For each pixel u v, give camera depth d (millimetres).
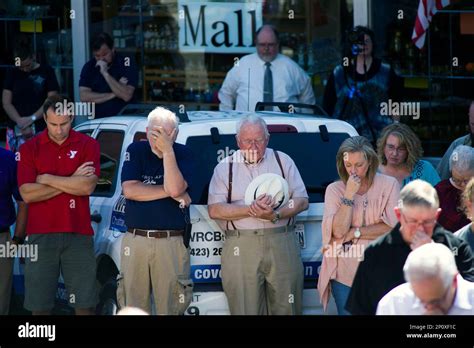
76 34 18125
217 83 18641
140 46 18484
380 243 9555
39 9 18000
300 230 11820
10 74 16656
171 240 11258
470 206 10711
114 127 12906
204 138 11812
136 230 11312
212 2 18625
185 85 18578
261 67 16562
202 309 11430
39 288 11938
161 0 18531
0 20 17891
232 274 11359
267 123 12133
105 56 16438
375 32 18266
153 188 11211
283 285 11383
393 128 12336
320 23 18625
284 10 18719
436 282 8422
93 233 12219
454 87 18203
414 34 17547
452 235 9742
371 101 16484
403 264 9469
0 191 12445
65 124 11906
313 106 13086
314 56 18625
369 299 9562
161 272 11258
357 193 11336
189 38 18594
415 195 9398
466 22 18203
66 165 11984
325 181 12062
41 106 16688
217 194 11383
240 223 11344
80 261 12047
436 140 18188
